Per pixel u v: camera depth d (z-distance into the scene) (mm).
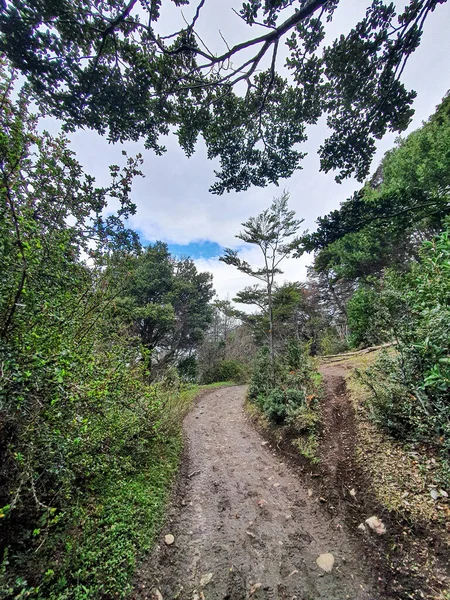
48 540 1968
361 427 4156
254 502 3383
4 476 1719
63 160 2359
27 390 1503
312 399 5523
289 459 4379
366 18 2928
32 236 1868
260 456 4781
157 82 3674
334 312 22812
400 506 2592
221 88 4344
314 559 2365
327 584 2100
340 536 2570
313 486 3480
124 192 2992
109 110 3691
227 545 2652
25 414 1598
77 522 2250
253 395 8070
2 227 1573
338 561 2297
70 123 3676
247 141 5184
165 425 4824
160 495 3268
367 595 1944
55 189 2348
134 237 3287
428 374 2840
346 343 13656
